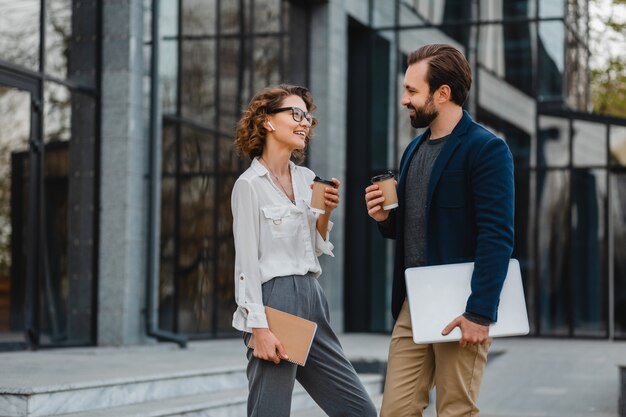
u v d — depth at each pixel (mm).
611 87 23516
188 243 12922
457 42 17328
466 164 4352
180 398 7848
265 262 4523
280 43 15680
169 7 12508
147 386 7590
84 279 11273
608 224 16812
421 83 4426
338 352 4648
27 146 10398
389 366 4602
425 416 9148
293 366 4516
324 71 16594
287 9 15953
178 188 12672
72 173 11102
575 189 16969
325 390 4641
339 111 17094
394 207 4434
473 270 4234
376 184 4445
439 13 17406
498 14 17172
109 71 11500
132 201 11438
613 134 16812
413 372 4539
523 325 4211
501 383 11375
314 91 16656
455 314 4227
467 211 4352
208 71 13461
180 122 12680
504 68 17141
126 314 11352
